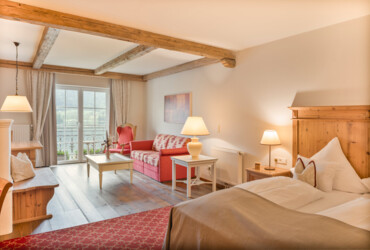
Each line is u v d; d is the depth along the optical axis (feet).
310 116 10.11
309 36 10.46
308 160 9.30
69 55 15.75
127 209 10.70
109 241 7.97
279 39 11.64
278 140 10.93
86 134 21.45
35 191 9.59
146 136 23.70
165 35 11.28
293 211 5.72
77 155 21.09
